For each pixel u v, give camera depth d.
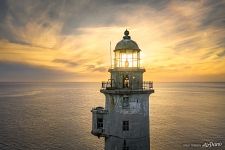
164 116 95.44
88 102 144.38
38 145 57.88
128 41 28.58
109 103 27.80
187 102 148.25
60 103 140.00
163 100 161.62
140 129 26.91
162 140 61.53
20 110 111.94
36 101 152.38
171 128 74.62
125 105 26.66
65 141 61.38
